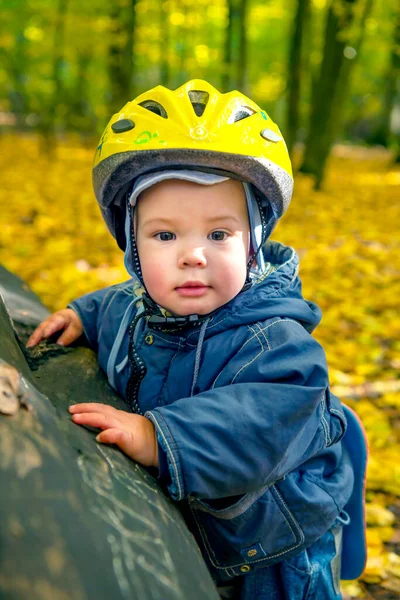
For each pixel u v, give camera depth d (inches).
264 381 47.5
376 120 1067.3
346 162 703.1
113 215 58.3
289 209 345.4
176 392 51.9
